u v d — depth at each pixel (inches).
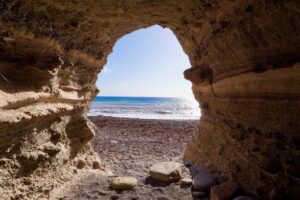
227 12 100.3
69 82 143.8
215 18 113.0
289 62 74.5
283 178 79.0
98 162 179.6
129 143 335.3
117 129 498.0
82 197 125.6
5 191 86.4
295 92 75.5
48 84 114.3
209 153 152.8
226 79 121.3
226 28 104.9
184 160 204.5
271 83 84.8
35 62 106.6
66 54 133.2
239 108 113.1
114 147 301.7
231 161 116.6
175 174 149.4
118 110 1355.8
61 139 135.0
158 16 130.7
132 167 200.1
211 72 145.6
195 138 194.5
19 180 94.9
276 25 74.3
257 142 95.4
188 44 173.8
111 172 183.3
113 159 233.9
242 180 103.1
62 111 132.8
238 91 111.5
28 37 99.5
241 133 109.7
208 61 145.1
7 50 97.9
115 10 117.7
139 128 522.9
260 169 90.4
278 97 83.8
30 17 97.9
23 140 98.4
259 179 90.4
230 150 120.8
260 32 82.6
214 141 148.1
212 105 156.9
